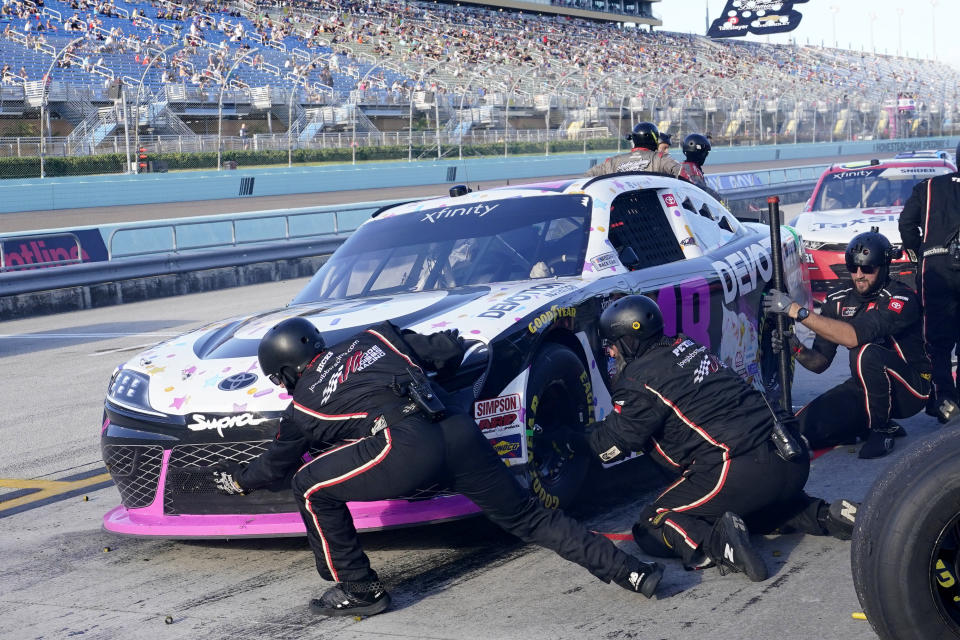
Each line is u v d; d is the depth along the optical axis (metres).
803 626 2.97
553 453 4.01
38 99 32.75
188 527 3.75
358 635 3.14
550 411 4.02
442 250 4.80
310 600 3.44
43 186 27.81
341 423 3.15
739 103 48.34
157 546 4.25
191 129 38.09
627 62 60.66
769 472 3.43
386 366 3.18
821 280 9.74
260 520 3.68
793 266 6.14
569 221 4.73
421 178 36.50
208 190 31.31
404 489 3.12
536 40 62.62
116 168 32.00
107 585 3.81
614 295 4.34
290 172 33.72
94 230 15.94
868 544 2.54
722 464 3.43
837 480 4.58
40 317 14.05
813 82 64.75
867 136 57.06
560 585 3.45
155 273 15.73
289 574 3.76
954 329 5.46
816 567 3.46
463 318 3.85
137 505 3.92
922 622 2.48
